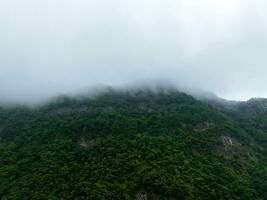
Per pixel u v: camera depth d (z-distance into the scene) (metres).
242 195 158.12
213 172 167.88
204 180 158.00
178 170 159.75
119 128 195.12
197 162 172.25
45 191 150.12
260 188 167.00
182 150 178.38
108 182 149.25
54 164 167.75
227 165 178.25
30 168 171.00
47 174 160.00
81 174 158.00
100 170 157.62
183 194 145.38
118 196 141.12
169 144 180.38
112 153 171.12
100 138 188.38
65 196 145.75
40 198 145.75
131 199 141.50
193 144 187.12
